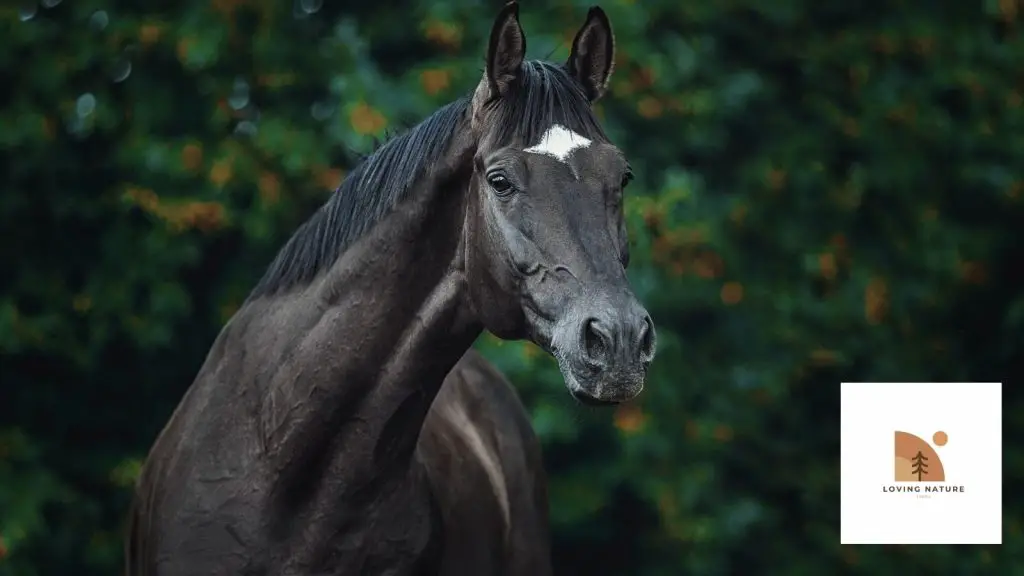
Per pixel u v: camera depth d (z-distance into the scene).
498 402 6.50
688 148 11.48
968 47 12.52
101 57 10.19
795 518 12.12
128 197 9.84
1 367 10.55
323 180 10.18
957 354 13.07
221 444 4.64
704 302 11.12
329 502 4.50
